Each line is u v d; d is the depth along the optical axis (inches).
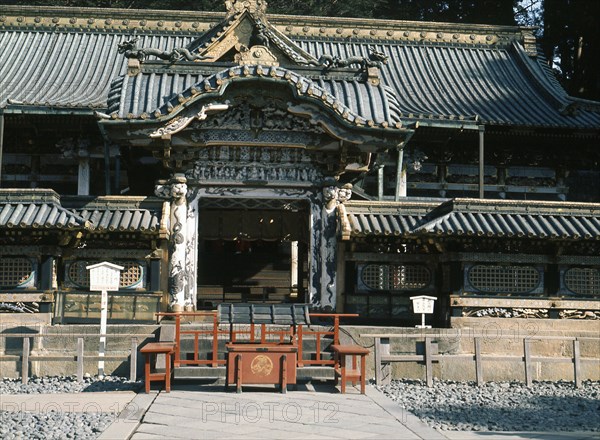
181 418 459.5
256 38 813.9
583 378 698.8
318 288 765.9
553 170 1179.3
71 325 700.7
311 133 760.3
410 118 1032.8
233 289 1165.7
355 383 604.1
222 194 764.0
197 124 745.0
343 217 745.6
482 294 735.7
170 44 1311.5
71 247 735.7
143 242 745.6
